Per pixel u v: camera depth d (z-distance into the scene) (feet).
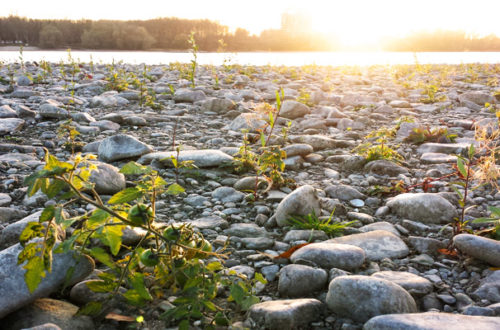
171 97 25.02
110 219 6.02
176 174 11.72
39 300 6.06
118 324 5.95
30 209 9.55
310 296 6.72
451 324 5.27
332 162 13.97
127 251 7.60
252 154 12.40
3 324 5.65
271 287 7.04
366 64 65.36
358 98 24.26
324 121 18.99
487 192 11.09
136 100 24.31
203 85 30.25
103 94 24.99
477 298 6.61
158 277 6.42
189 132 17.54
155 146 15.14
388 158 13.53
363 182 12.00
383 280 6.24
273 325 5.78
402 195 10.19
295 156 13.71
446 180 12.08
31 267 5.42
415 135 16.21
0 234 8.13
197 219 9.46
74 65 37.68
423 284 6.76
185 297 5.70
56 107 18.78
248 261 7.82
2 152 13.74
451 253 7.96
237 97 24.49
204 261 7.50
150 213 5.55
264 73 40.81
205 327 5.76
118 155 12.74
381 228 9.02
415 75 43.06
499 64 55.93
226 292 6.73
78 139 15.71
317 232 8.69
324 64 64.18
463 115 21.47
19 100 22.75
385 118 20.52
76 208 9.56
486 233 8.46
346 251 7.40
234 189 11.00
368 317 5.96
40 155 13.74
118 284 5.90
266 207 10.09
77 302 6.31
